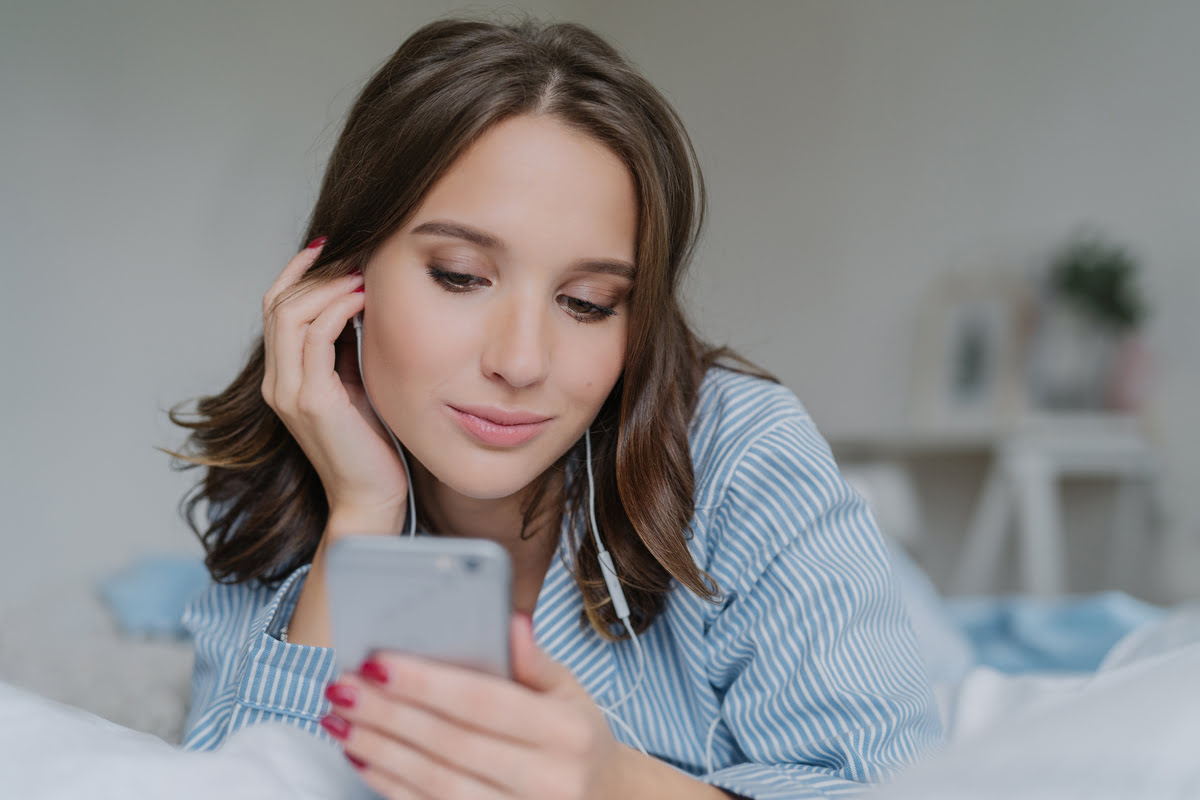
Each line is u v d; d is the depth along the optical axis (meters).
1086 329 3.43
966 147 3.70
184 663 1.38
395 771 0.54
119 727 0.64
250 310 2.68
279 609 0.89
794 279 3.88
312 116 2.76
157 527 2.58
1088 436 3.36
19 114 2.42
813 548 0.88
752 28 3.87
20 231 2.42
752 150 3.88
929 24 3.72
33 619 1.70
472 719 0.51
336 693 0.53
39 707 0.59
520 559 1.01
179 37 2.60
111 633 1.71
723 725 0.95
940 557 3.81
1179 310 3.40
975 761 0.45
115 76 2.53
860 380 3.84
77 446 2.50
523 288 0.77
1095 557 3.51
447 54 0.83
